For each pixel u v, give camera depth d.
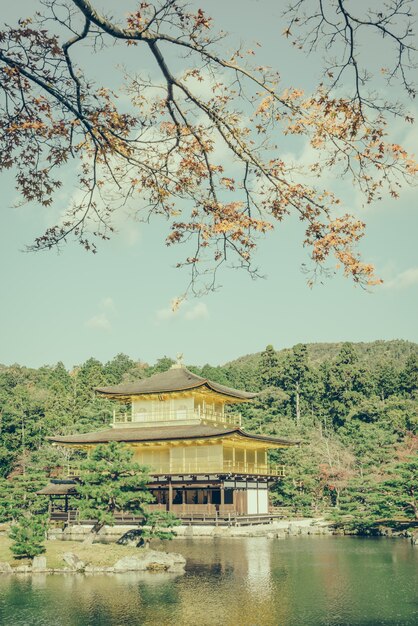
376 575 38.75
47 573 40.09
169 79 11.69
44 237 13.00
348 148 11.35
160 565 41.31
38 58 11.48
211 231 12.42
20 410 104.75
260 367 151.50
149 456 78.12
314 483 90.25
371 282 11.43
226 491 77.50
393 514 68.00
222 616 28.03
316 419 136.25
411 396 138.62
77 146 12.90
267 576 38.53
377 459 91.38
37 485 76.00
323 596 32.25
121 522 72.81
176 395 83.06
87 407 122.06
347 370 141.12
